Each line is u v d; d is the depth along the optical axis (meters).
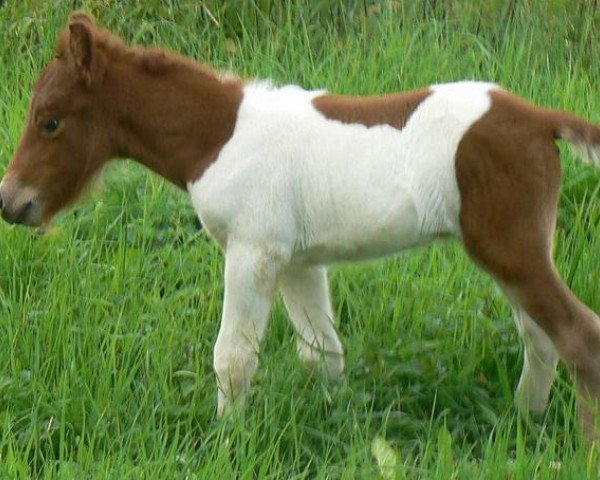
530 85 14.36
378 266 11.90
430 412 10.57
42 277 12.06
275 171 10.11
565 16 15.62
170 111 10.36
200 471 9.33
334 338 10.79
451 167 9.79
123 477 9.16
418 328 11.25
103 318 11.44
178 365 10.97
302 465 9.89
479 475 9.32
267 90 10.45
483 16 15.68
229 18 16.05
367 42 15.43
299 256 10.34
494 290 11.59
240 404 10.10
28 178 10.48
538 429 10.20
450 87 10.04
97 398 10.34
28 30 15.71
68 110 10.41
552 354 10.23
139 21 15.79
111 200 12.92
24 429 10.25
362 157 10.00
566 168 12.90
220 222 10.24
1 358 10.93
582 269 11.58
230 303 10.24
